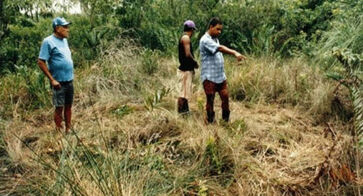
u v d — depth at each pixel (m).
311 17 8.95
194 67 5.44
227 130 4.70
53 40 4.62
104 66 7.45
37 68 7.77
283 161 4.14
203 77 5.02
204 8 9.80
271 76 6.54
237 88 6.48
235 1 9.61
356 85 4.14
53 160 4.13
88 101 6.34
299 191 3.55
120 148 4.43
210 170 3.97
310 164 4.01
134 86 7.00
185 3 10.11
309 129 5.07
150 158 4.02
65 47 4.78
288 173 3.91
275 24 9.23
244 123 4.90
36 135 5.05
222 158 4.10
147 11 9.94
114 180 3.23
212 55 4.90
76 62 8.40
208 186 3.68
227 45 9.27
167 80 6.91
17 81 7.02
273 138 4.73
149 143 4.67
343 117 5.31
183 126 4.94
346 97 5.57
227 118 5.18
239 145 4.34
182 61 5.41
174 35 9.03
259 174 3.88
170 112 5.34
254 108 5.95
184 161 4.20
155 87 6.74
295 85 6.20
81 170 3.59
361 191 3.43
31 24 9.81
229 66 7.25
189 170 3.92
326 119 5.38
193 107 5.92
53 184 3.49
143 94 6.45
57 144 4.50
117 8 9.79
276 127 5.05
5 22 8.95
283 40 8.78
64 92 4.81
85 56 8.55
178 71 5.50
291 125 5.13
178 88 5.92
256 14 9.29
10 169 4.21
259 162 4.06
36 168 4.05
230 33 9.20
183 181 3.74
